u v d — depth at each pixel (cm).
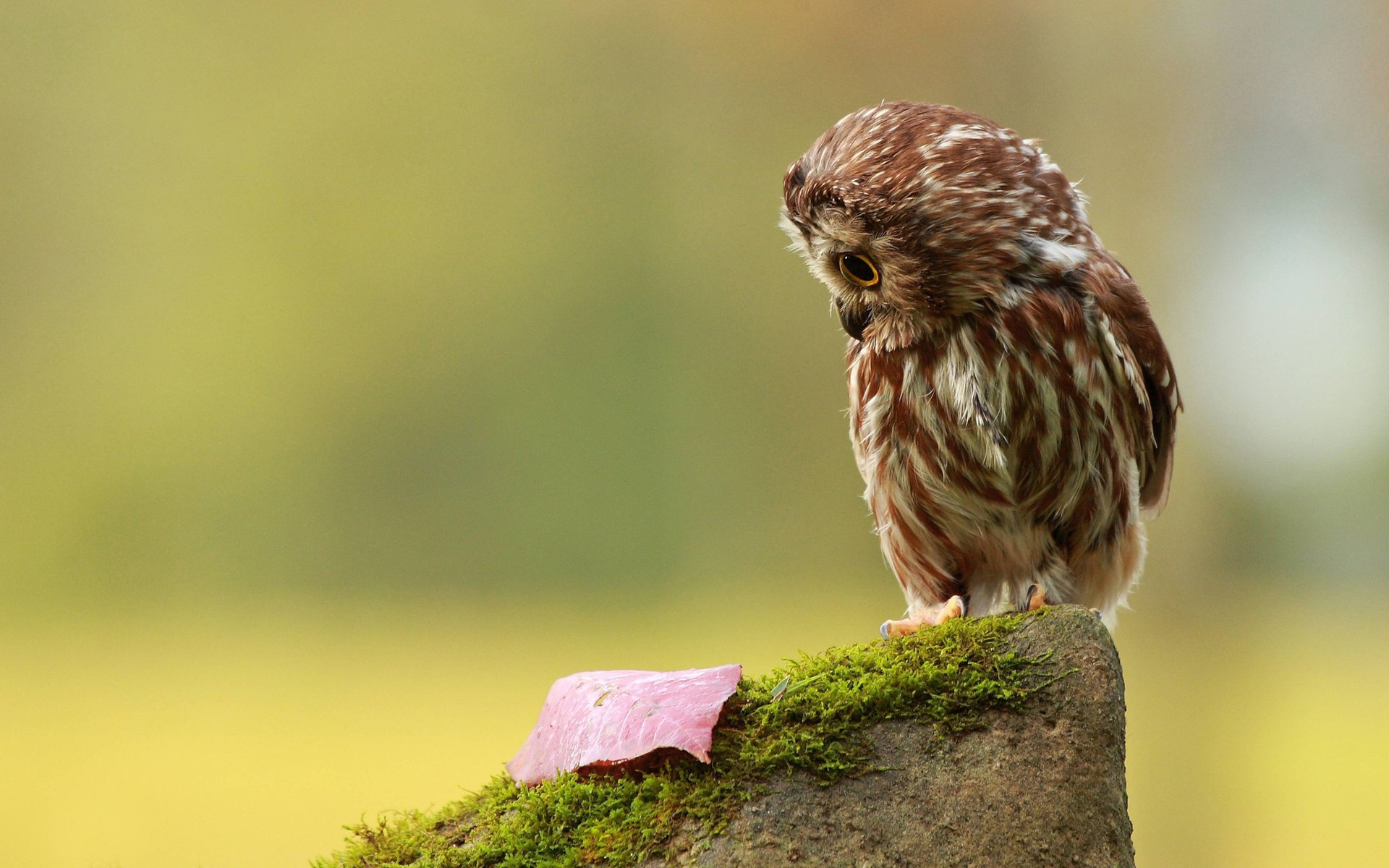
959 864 250
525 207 2208
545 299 2198
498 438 2223
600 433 2120
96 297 2312
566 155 2186
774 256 1992
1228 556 954
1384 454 1115
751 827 253
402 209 2241
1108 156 1047
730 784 260
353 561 2245
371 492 2245
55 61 2327
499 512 2211
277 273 2280
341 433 2262
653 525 2098
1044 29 1164
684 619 1897
